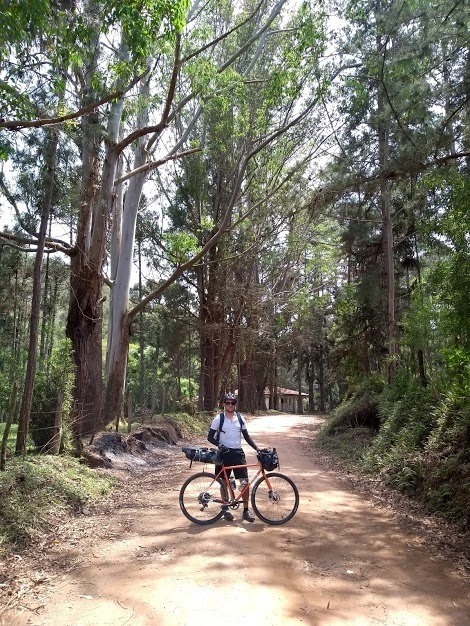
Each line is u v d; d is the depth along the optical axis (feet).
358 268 87.20
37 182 34.42
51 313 87.76
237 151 74.23
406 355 56.49
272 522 22.49
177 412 81.51
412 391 41.22
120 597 14.66
